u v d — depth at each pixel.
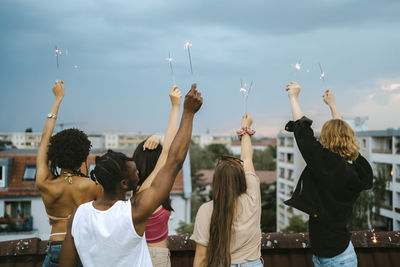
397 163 27.39
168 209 1.93
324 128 2.05
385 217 28.20
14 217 18.12
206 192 64.44
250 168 2.14
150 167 2.00
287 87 2.21
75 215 1.50
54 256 1.94
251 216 1.86
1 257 2.38
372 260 2.73
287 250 2.64
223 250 1.80
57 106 2.10
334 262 1.99
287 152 42.69
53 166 1.99
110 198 1.52
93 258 1.46
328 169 1.91
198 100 1.50
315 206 1.97
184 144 1.49
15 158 19.33
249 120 2.31
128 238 1.43
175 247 2.49
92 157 16.08
